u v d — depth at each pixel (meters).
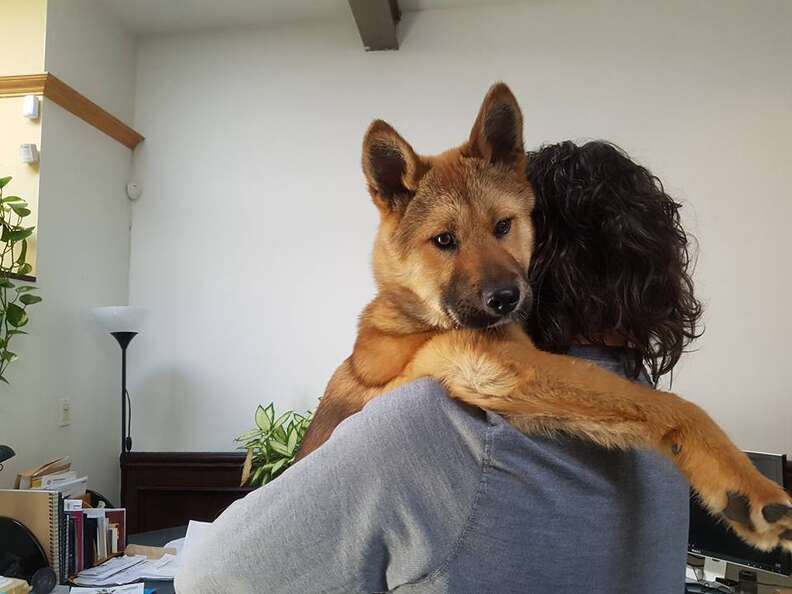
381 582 0.55
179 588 0.62
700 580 1.93
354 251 2.90
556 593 0.52
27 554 1.75
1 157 2.42
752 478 0.54
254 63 3.01
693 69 2.74
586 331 0.64
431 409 0.54
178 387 2.95
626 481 0.57
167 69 3.06
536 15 2.85
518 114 0.83
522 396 0.58
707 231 2.69
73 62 2.61
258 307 2.94
